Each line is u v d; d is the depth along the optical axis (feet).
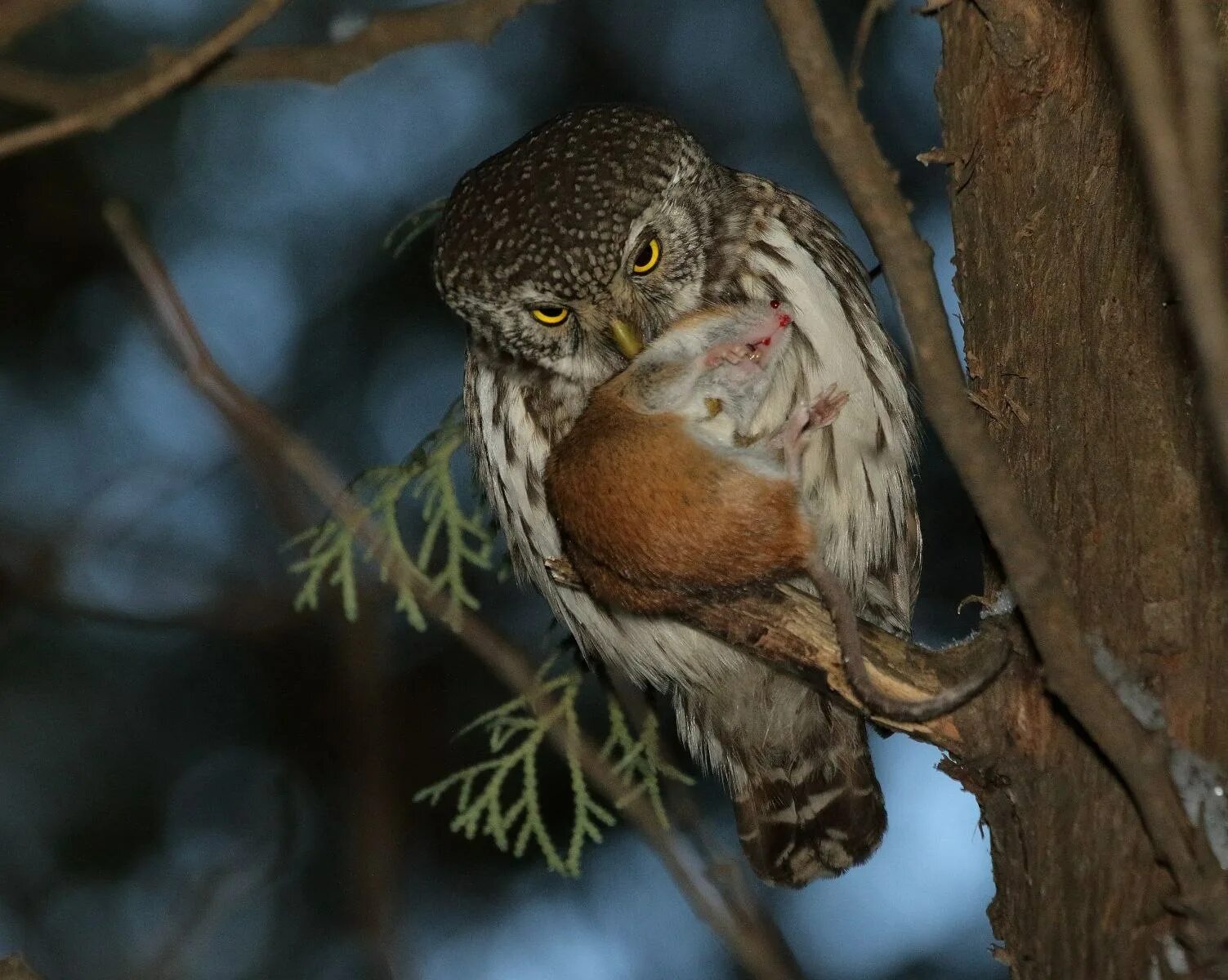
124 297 46.39
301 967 43.57
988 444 18.10
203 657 46.80
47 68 43.73
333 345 45.96
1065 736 21.04
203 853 45.70
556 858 32.22
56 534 46.01
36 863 45.62
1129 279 22.24
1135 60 16.06
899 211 17.56
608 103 35.01
